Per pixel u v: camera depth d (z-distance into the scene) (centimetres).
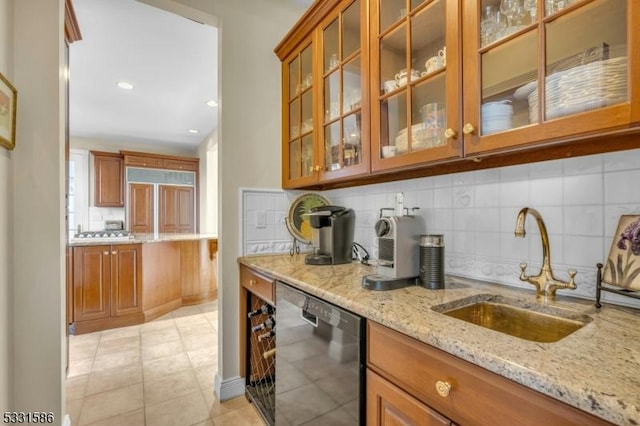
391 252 114
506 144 85
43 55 126
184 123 471
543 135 78
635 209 86
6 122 110
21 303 122
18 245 121
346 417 97
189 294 388
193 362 231
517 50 87
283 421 136
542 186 106
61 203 129
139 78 318
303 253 207
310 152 181
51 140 127
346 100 148
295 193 211
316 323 114
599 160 93
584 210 96
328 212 167
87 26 229
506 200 116
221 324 185
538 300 96
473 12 92
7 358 116
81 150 541
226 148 187
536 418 53
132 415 168
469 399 63
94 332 292
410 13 112
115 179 554
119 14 216
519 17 88
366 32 130
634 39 64
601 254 93
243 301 189
